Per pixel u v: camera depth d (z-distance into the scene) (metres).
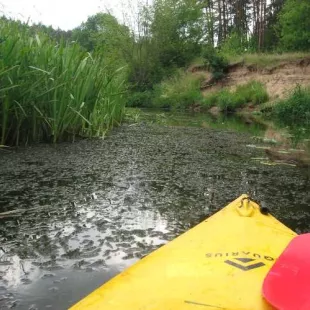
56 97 5.59
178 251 1.61
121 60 21.22
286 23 18.44
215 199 3.40
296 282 1.07
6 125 5.23
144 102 19.88
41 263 2.13
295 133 8.61
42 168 4.22
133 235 2.54
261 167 4.77
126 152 5.39
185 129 8.63
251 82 16.94
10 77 4.91
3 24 5.19
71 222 2.73
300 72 15.92
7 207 2.98
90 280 1.97
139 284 1.33
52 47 5.82
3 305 1.73
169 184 3.82
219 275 1.34
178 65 22.66
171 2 22.52
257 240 1.69
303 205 3.31
